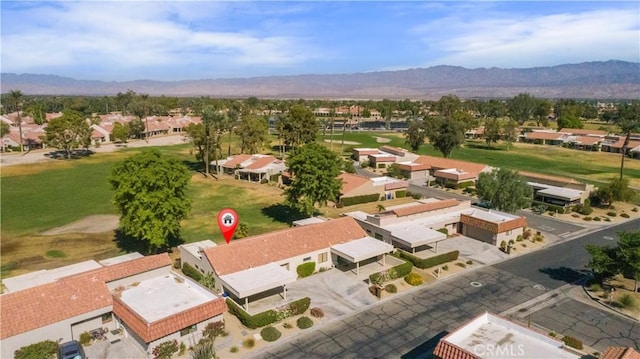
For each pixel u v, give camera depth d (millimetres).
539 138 166875
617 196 76438
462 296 43438
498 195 68125
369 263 50906
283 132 121125
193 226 64250
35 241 57344
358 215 63469
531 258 54000
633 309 40656
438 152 142875
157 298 37125
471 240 60031
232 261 43594
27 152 130000
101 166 109188
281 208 74250
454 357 27969
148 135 175875
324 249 49219
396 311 40312
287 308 38625
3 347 31234
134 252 53750
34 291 34906
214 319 35688
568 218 71875
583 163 123312
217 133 106375
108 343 34344
